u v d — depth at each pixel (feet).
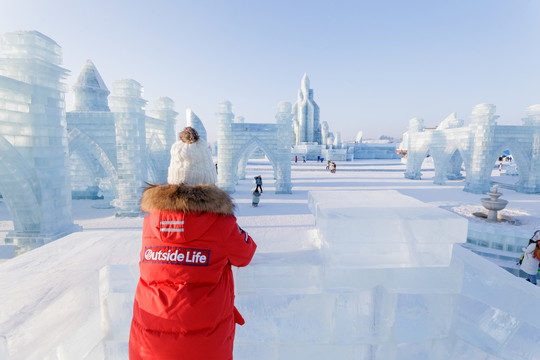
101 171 56.75
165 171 58.54
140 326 3.77
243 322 4.56
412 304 5.04
